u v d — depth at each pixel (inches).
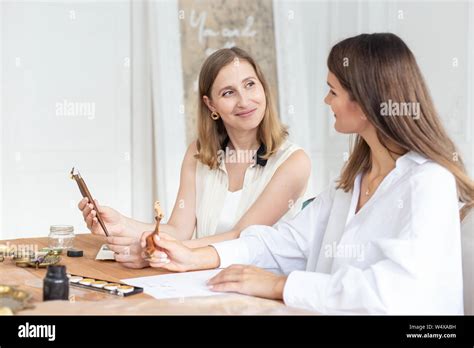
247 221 68.4
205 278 51.5
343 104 48.3
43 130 135.6
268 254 57.7
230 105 70.3
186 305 41.2
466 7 127.8
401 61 46.5
